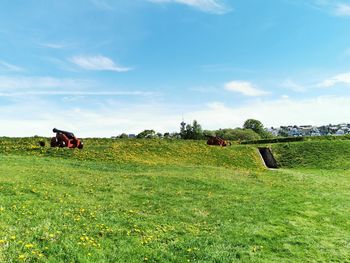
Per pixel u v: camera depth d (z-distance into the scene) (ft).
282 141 282.15
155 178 115.03
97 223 55.83
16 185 74.95
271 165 217.77
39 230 46.70
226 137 489.26
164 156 182.60
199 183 112.78
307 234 66.64
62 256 40.57
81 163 137.59
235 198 93.66
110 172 122.83
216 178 127.03
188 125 453.17
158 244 52.54
